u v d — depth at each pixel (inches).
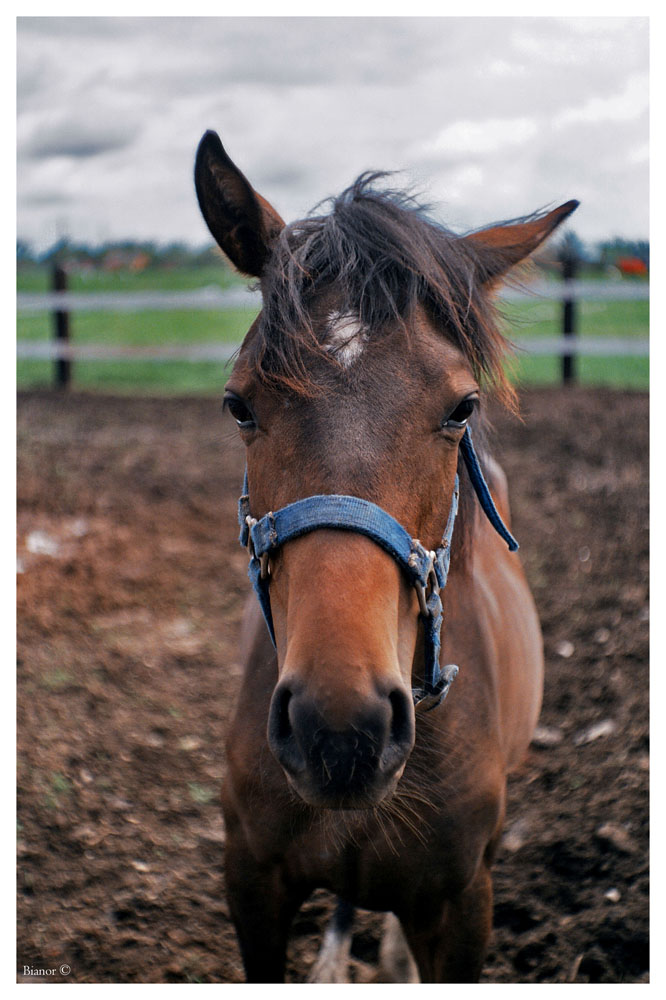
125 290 539.2
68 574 197.5
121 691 157.1
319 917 113.2
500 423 314.7
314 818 69.6
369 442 55.9
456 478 66.5
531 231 75.4
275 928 78.7
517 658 87.7
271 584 60.9
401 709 53.1
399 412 57.0
